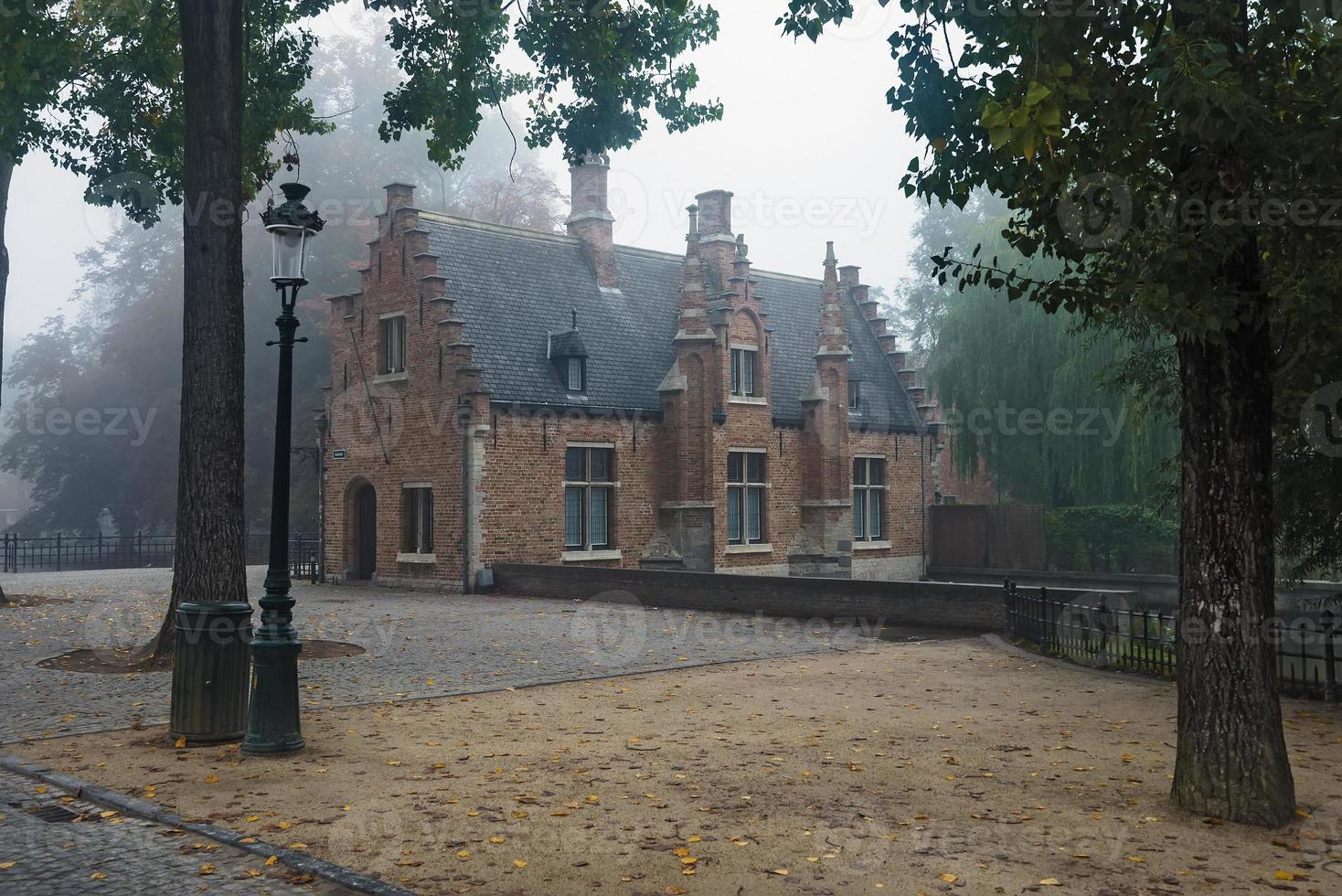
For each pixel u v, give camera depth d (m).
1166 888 5.25
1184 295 6.07
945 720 9.64
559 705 10.37
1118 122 6.33
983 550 30.22
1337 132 6.36
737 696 10.95
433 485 23.56
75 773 7.47
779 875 5.43
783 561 27.91
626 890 5.23
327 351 44.78
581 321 26.30
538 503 23.81
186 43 12.01
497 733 8.95
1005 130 5.92
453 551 23.12
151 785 7.15
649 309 28.23
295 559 30.11
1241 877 5.41
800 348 30.81
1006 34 6.67
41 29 14.14
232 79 12.07
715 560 26.08
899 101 7.43
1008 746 8.48
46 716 9.57
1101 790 7.11
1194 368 6.63
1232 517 6.51
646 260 29.59
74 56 15.09
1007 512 29.55
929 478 32.03
